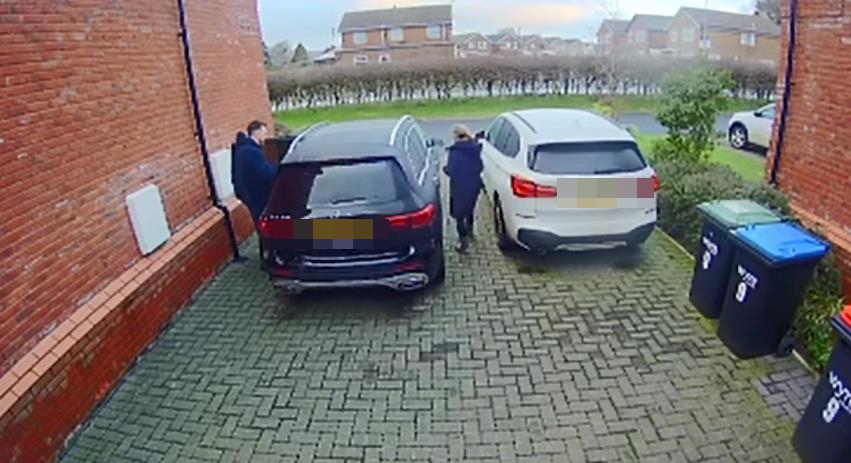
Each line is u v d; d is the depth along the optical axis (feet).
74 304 12.99
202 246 19.22
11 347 11.04
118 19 15.71
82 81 13.94
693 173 21.85
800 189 16.90
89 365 12.78
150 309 15.55
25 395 10.82
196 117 20.33
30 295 11.66
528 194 17.98
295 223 15.65
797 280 12.59
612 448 10.91
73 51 13.65
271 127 29.89
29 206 11.85
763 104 69.72
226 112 23.77
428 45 165.37
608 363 13.58
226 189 22.35
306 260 16.11
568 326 15.37
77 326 12.69
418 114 69.46
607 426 11.49
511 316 16.05
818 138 15.88
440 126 58.90
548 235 17.99
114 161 15.14
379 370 13.76
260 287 18.97
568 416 11.83
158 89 17.88
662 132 50.57
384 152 16.43
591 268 19.06
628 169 17.80
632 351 14.05
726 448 10.78
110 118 15.10
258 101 27.84
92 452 11.57
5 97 11.35
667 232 21.76
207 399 13.00
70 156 13.30
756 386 12.51
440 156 33.37
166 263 16.60
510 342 14.70
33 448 10.94
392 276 15.85
